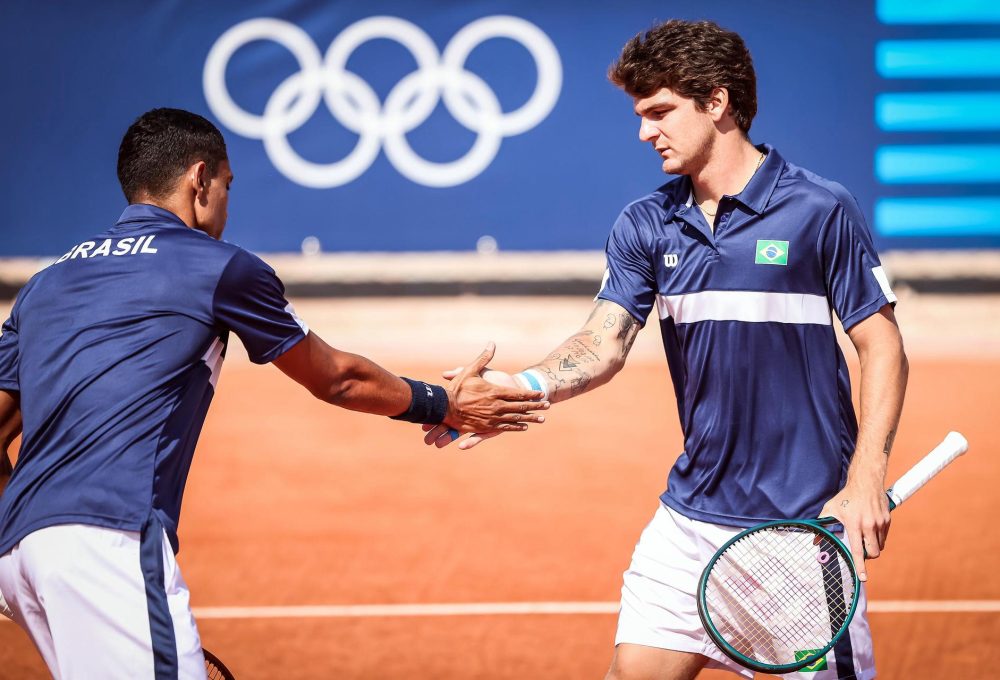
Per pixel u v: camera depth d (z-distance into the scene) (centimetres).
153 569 869
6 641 1642
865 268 985
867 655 994
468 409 1104
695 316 1018
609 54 4431
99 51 4428
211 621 1719
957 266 4456
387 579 1908
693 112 1002
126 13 4419
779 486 1003
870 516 934
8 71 4428
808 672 984
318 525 2227
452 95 4466
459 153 4491
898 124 4412
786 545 991
